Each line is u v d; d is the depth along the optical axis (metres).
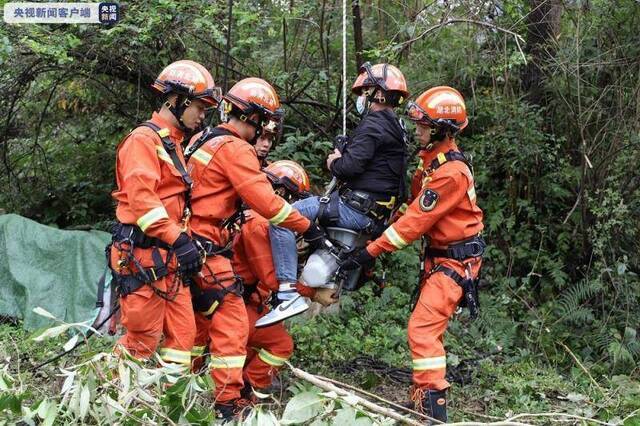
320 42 7.45
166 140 3.83
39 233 6.35
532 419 4.87
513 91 7.82
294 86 7.68
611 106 7.59
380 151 4.46
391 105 4.55
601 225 7.19
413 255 7.23
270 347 4.66
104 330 5.90
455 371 5.73
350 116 7.56
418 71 7.71
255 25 6.93
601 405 5.05
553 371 6.15
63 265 6.23
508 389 5.49
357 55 7.36
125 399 2.98
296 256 4.46
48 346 5.40
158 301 3.83
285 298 4.35
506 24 7.27
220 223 4.13
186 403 3.12
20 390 3.04
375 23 7.88
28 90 8.05
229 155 4.05
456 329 6.68
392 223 4.68
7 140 8.45
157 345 3.88
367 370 5.57
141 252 3.78
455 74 7.62
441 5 7.16
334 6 7.41
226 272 4.14
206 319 4.41
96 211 8.48
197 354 4.48
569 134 7.88
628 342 6.75
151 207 3.66
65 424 2.99
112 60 7.05
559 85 7.70
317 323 6.22
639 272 7.72
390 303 6.99
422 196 4.34
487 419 4.92
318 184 7.39
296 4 7.36
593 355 6.98
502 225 7.93
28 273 6.19
